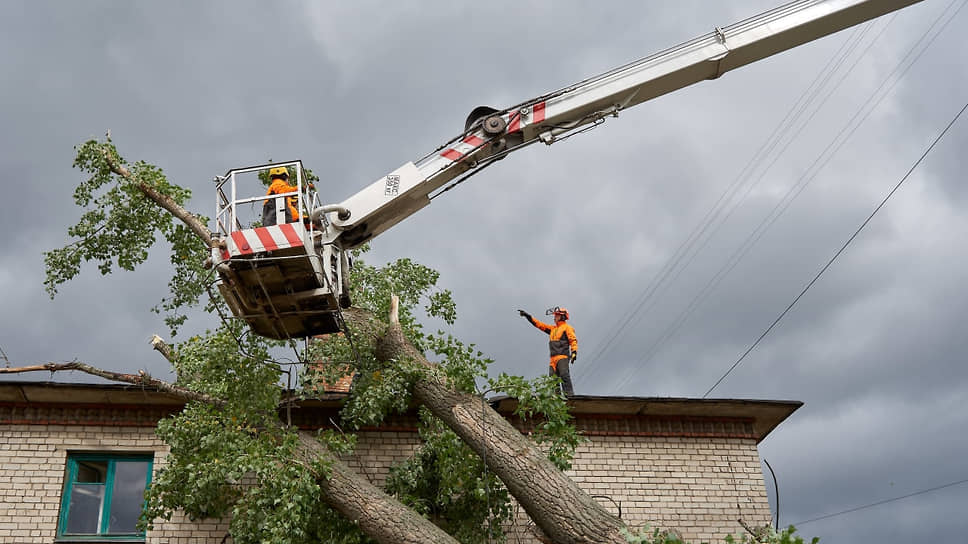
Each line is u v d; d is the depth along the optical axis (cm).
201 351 1135
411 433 1320
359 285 1347
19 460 1227
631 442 1354
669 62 1174
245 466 1025
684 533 1294
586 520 989
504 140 1173
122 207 1312
